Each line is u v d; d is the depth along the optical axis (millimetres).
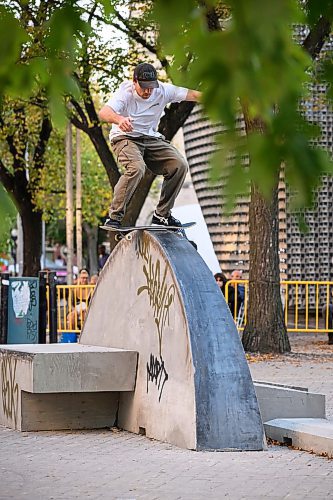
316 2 3143
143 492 7160
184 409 9391
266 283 19969
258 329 20016
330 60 3092
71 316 21438
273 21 2592
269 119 2791
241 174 2773
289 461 8555
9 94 3695
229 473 7941
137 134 10711
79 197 34375
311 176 2775
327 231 28750
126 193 10734
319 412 10617
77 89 3793
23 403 10867
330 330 21234
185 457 8750
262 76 2684
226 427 9156
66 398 10992
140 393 10555
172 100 10773
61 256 71500
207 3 2854
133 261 10984
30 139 33188
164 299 10031
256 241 20047
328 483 7508
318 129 2818
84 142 45938
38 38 3484
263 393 10516
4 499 6953
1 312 19938
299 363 18297
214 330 9469
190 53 2828
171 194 10828
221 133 2783
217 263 30047
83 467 8312
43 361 10344
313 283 21672
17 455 9070
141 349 10617
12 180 32688
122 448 9445
